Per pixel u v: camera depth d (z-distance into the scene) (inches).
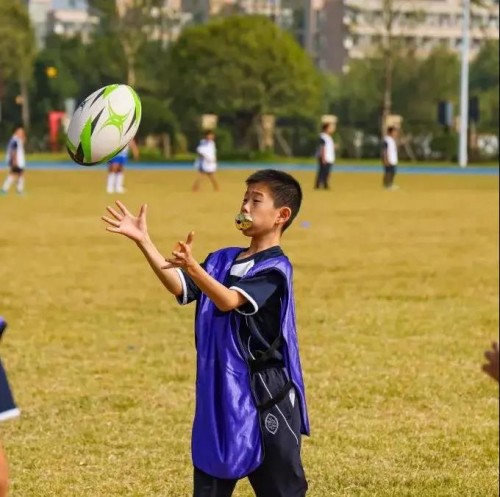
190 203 2146.9
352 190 2650.1
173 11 6264.8
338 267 1218.6
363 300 995.3
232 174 3572.8
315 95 5231.3
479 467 526.6
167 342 804.6
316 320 892.0
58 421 597.0
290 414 367.2
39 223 1696.6
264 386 364.8
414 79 5748.0
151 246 379.9
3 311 930.7
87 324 874.8
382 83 5757.9
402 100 5713.6
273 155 5004.9
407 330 853.2
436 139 5132.9
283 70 5108.3
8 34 5649.6
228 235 1524.4
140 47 5787.4
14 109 5994.1
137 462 531.2
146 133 5260.8
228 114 5349.4
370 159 5315.0
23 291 1037.2
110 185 2488.9
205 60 5108.3
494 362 305.1
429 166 4488.2
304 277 1138.0
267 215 375.2
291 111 5216.5
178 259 350.0
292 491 366.9
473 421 603.2
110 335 829.8
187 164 4503.0
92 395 651.5
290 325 368.5
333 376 698.2
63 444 557.9
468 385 680.4
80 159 411.8
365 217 1857.8
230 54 5088.6
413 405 636.1
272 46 5098.4
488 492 490.9
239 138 5393.7
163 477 509.7
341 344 797.2
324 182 2687.0
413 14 5969.5
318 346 789.2
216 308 369.1
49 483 500.1
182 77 5177.2
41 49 6127.0
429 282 1111.6
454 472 518.3
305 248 1393.9
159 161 4736.7
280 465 364.5
